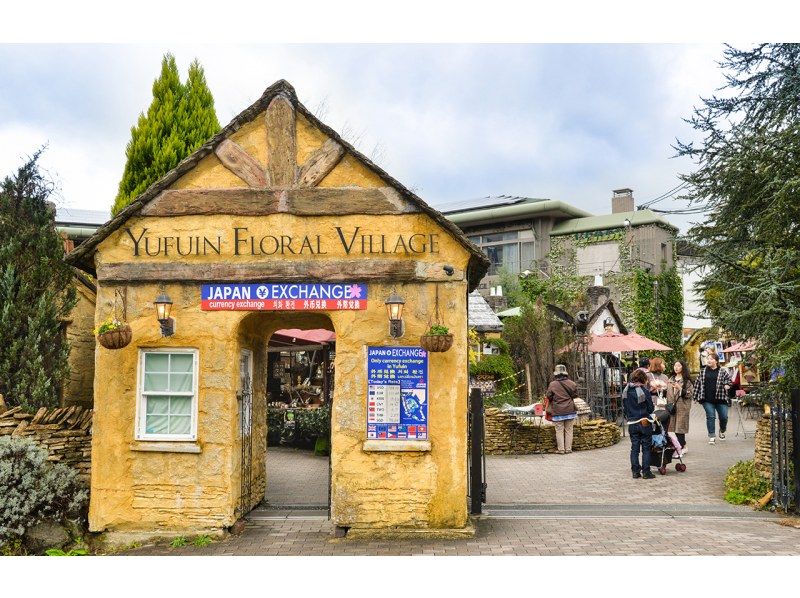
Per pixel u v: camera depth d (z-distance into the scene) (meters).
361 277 9.42
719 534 9.01
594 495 11.59
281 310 9.45
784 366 9.59
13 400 10.55
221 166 9.76
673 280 31.77
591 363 22.22
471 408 10.97
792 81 11.24
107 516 9.30
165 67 18.50
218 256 9.58
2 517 8.85
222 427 9.36
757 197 11.06
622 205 34.31
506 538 8.98
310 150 9.73
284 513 10.45
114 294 9.58
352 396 9.32
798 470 10.05
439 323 9.34
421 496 9.16
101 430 9.40
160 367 9.56
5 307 10.77
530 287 31.47
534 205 33.06
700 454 15.52
